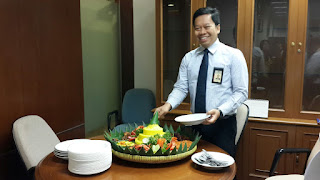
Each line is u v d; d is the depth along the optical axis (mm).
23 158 1786
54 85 2479
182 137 1735
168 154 1401
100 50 3311
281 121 2492
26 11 2121
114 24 3594
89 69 3111
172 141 1544
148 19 3352
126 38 3660
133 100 3289
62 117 2611
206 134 2012
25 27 2115
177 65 2994
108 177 1314
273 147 2562
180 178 1306
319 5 2418
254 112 2621
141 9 3363
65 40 2617
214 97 1998
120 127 3023
